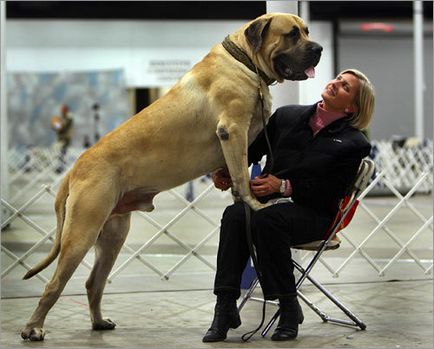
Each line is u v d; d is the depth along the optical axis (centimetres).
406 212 1301
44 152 2127
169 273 638
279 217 421
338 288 609
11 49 2456
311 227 432
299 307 445
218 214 1277
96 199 417
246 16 2494
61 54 2478
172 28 2477
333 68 2478
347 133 438
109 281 626
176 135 430
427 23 2506
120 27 2473
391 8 2492
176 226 1100
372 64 2519
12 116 2489
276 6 581
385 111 2550
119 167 426
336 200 441
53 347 413
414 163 1722
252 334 431
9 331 457
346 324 470
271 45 424
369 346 417
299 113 452
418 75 2000
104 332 459
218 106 425
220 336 427
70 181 431
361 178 446
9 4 2372
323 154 432
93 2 2427
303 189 432
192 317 504
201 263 741
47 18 2452
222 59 433
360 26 2480
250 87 426
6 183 961
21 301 558
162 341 431
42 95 2495
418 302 547
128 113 2509
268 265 424
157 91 2506
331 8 2434
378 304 542
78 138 2516
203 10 2461
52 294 427
